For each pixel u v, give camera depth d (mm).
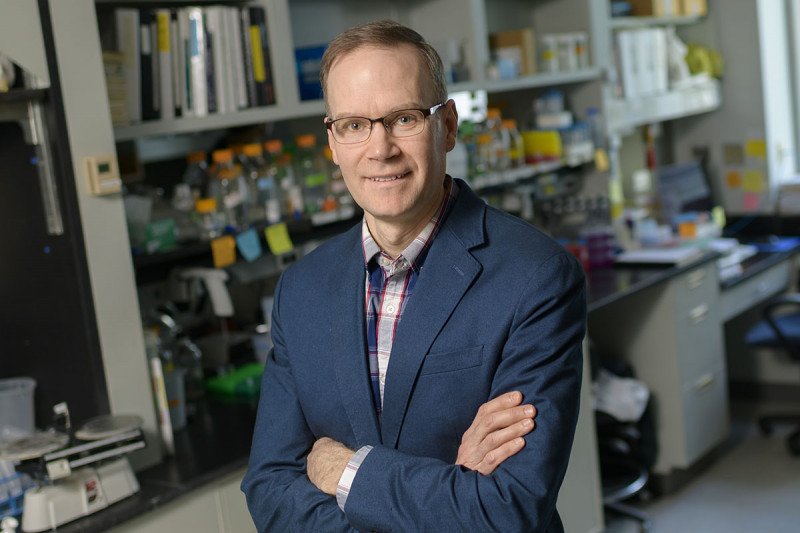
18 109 2277
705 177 5438
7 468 2193
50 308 2385
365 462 1445
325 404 1559
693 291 4203
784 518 3809
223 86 2803
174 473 2369
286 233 3021
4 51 2170
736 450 4570
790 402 5109
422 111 1391
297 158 3254
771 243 5156
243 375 3041
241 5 2977
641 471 3998
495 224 1521
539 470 1353
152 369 2480
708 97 5312
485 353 1436
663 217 5055
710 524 3824
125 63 2570
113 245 2365
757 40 5289
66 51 2262
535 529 1354
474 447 1411
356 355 1519
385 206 1410
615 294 3699
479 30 3750
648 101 4793
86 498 2152
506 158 3984
